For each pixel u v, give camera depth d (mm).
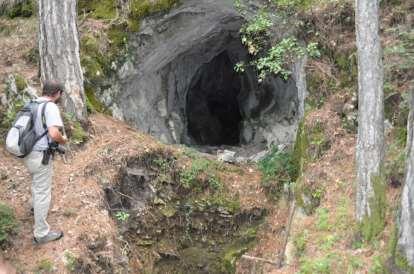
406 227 6066
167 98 12648
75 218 7156
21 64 9828
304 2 9430
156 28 10336
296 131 10312
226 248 8789
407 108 7738
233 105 16172
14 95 8797
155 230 8594
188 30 11055
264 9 9633
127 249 7945
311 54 8781
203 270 8695
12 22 11250
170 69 12664
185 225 8891
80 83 8617
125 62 10203
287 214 8531
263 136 13016
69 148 8234
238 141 15086
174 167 9023
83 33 9844
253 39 10164
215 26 11773
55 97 6551
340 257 6773
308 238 7387
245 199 9070
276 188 9070
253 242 8656
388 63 8211
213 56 14195
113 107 10172
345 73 8859
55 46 8344
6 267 6340
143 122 11328
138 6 9977
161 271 8492
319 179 8008
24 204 7266
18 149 6211
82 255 6660
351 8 9023
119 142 8734
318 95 8984
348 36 9023
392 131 7797
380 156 6684
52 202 7328
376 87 6570
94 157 8281
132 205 8445
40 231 6582
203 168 9180
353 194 7453
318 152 8359
